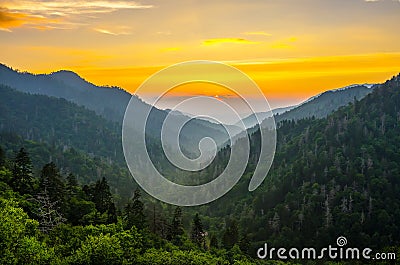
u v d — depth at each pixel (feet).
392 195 330.54
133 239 128.26
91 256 103.60
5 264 84.33
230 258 210.79
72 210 168.25
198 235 230.89
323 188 343.05
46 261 94.27
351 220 296.51
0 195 144.25
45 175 172.96
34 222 102.22
